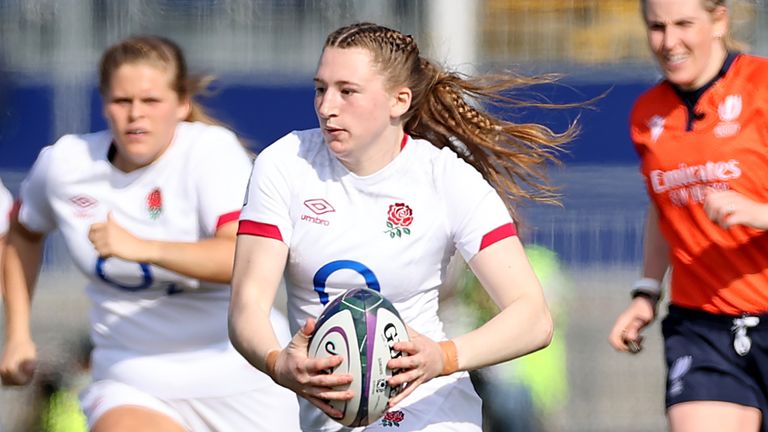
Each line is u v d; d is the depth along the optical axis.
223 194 18.16
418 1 35.34
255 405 18.97
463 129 16.39
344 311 14.08
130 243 17.27
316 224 15.11
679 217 18.36
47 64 36.16
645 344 33.47
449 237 15.38
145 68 17.98
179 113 18.62
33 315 32.09
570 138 17.52
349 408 14.05
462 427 15.53
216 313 18.69
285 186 15.21
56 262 35.50
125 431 17.75
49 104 36.25
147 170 18.42
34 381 23.89
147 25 36.72
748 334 17.92
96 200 18.58
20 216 19.39
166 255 17.42
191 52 36.94
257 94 37.19
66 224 18.73
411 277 15.24
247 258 15.09
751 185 17.83
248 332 14.55
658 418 28.42
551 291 28.11
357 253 15.09
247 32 37.12
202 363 18.67
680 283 18.52
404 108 15.07
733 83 17.94
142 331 18.67
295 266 15.29
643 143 18.61
